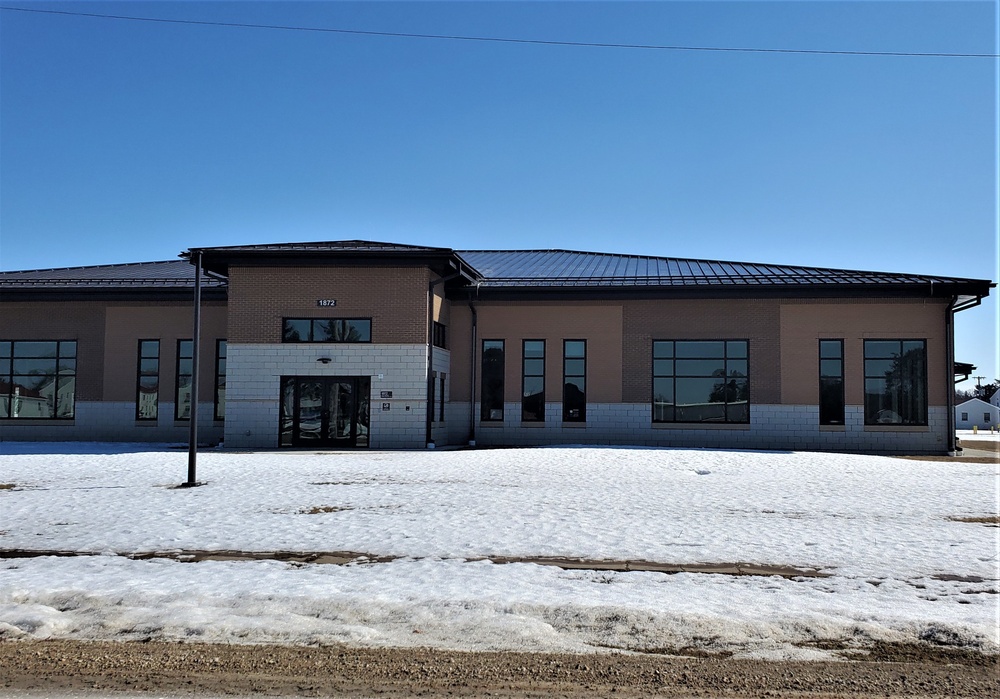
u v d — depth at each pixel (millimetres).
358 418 25734
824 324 27094
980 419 79062
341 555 9867
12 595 7789
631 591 8070
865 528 11625
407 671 5848
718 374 27672
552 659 6125
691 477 17734
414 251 25359
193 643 6508
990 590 8195
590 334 28297
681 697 5363
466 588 8109
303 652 6289
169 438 29094
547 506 13570
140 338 29484
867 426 26703
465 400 28734
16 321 30000
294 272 26062
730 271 29984
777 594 7980
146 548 10273
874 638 6586
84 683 5578
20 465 20062
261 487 15945
